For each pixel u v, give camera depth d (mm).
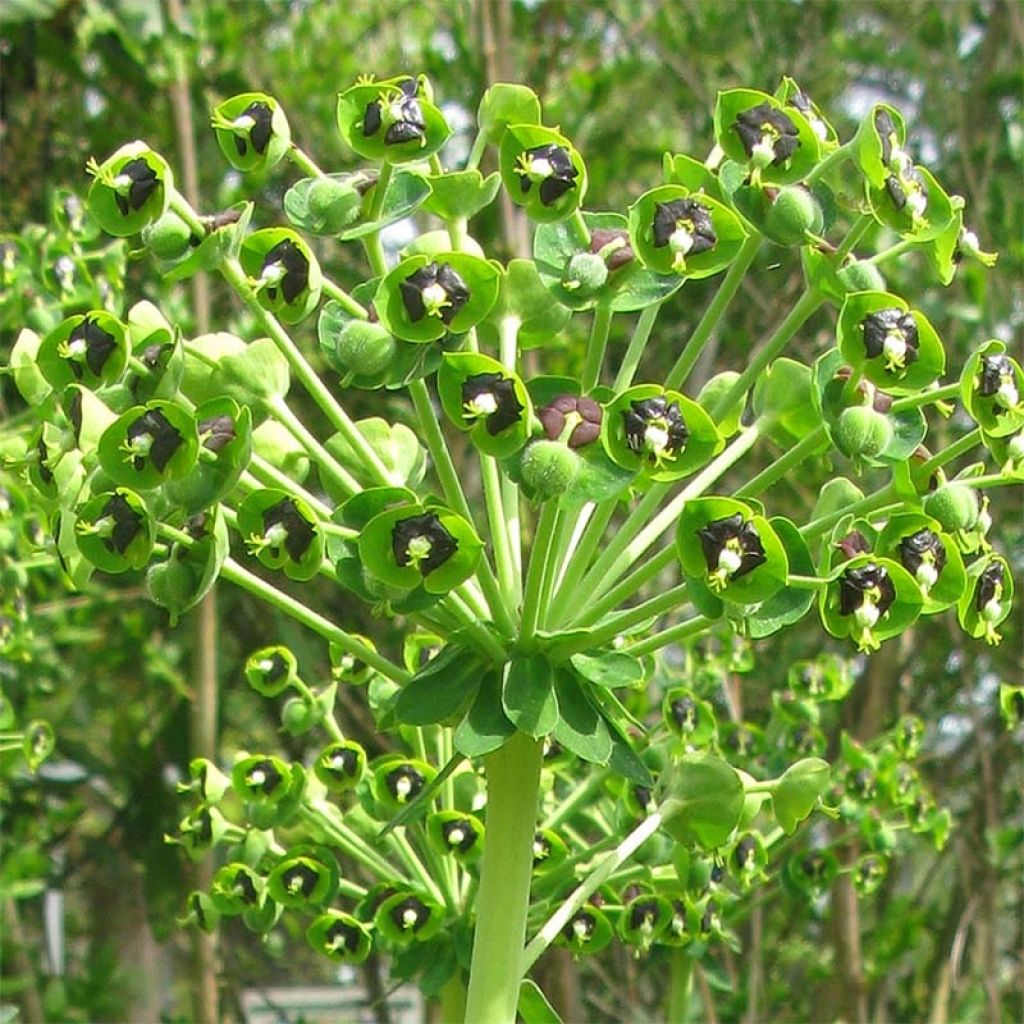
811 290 276
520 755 276
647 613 262
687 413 252
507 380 249
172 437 250
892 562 258
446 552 254
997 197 650
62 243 500
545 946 273
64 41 656
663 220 262
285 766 359
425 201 278
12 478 447
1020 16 664
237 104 275
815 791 311
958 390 266
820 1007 648
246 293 268
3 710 488
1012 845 627
